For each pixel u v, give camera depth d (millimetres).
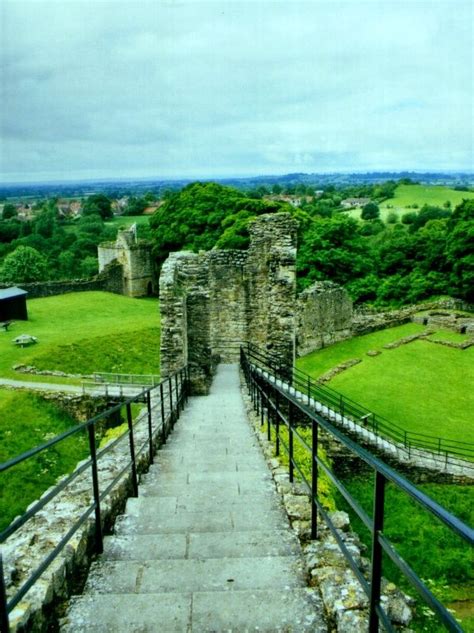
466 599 10438
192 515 5746
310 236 46219
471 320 34188
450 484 16000
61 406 21297
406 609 3555
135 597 3881
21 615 3258
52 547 4227
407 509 13234
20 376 23781
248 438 10352
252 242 21844
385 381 25094
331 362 29188
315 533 4820
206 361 17359
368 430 17281
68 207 181875
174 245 49156
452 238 45500
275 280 19062
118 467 6719
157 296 51719
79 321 35812
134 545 4887
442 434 19219
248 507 5969
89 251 91375
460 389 23891
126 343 30500
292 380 19312
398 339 32375
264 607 3746
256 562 4457
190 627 3543
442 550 11766
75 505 5238
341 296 33000
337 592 3742
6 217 149750
